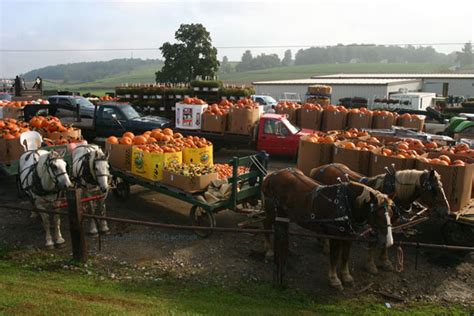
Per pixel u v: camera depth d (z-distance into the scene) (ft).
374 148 36.32
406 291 25.80
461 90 164.96
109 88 533.14
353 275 27.50
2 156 39.32
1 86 149.07
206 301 23.75
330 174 30.27
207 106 64.28
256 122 61.57
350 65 638.94
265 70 650.02
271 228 28.84
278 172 28.84
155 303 22.90
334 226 24.54
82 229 28.48
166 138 40.65
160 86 76.28
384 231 22.85
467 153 35.78
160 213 38.14
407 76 178.70
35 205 31.76
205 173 34.09
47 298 22.63
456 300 24.93
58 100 83.41
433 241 32.37
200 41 198.39
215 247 31.19
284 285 25.53
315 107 66.85
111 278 26.76
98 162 32.04
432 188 26.27
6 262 28.84
